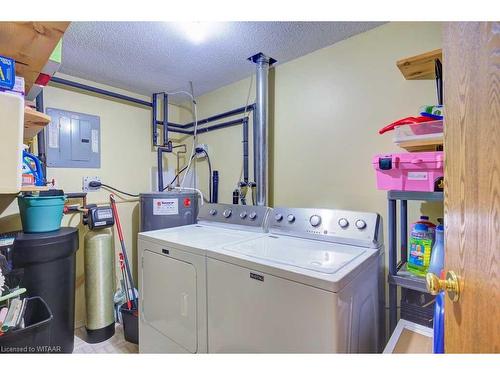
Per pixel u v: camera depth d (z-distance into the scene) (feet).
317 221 5.11
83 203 7.46
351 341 3.32
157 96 9.07
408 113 4.99
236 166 8.13
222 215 6.63
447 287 2.12
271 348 3.49
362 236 4.56
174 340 4.79
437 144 3.61
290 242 4.89
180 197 7.64
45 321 4.02
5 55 3.51
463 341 1.94
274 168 7.13
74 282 6.01
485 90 1.70
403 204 4.76
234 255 3.99
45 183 5.78
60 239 5.53
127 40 5.68
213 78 7.80
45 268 5.36
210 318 4.21
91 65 6.87
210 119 8.70
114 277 7.95
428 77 4.72
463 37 1.99
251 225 5.99
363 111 5.55
